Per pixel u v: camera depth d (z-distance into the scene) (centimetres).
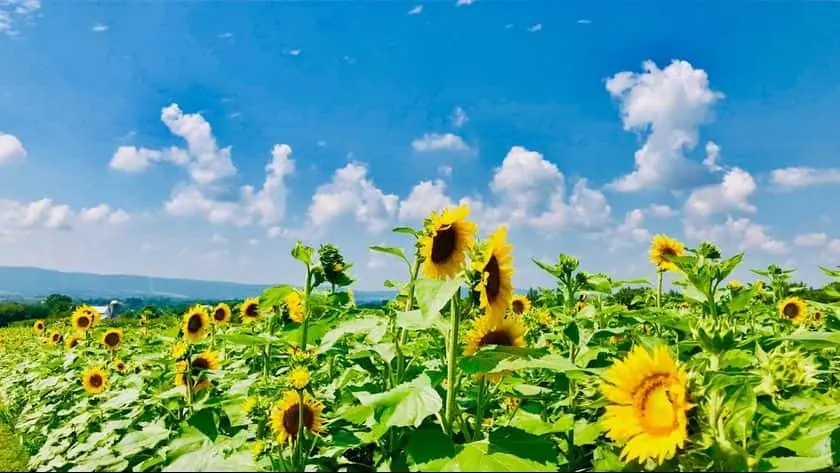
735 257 404
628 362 276
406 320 347
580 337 474
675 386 257
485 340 385
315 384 493
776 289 726
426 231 373
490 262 347
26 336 2691
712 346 280
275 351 665
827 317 523
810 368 261
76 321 1268
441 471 284
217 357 608
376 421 346
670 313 463
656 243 609
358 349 466
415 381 343
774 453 278
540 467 280
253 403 408
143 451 403
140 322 1550
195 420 379
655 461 261
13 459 750
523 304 698
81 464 376
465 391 454
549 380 492
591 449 384
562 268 550
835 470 252
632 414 267
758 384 260
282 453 376
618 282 556
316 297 469
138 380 708
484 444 305
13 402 1120
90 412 616
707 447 246
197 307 817
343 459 369
